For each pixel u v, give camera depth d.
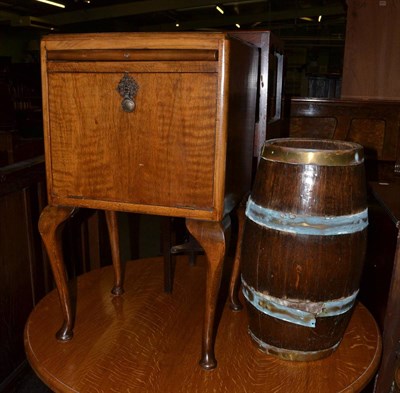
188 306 1.26
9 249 1.42
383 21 2.42
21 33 11.67
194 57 0.80
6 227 1.40
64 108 0.90
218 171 0.84
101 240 1.91
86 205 0.94
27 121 5.07
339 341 1.06
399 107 2.13
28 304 1.54
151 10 9.66
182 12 11.09
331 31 11.41
